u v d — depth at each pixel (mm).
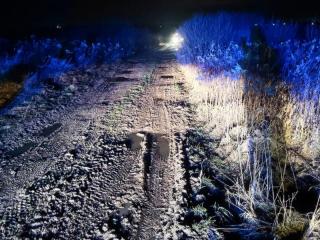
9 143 4168
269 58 5156
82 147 3912
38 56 10039
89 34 17625
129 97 6051
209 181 2895
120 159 3535
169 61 10047
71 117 5105
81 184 3072
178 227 2371
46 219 2598
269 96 4305
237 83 4945
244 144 3307
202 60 6609
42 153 3822
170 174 3131
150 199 2768
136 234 2379
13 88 6949
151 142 3918
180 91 6105
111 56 12016
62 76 8297
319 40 5961
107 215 2605
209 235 2250
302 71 4469
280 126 3553
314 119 3484
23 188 3070
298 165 3000
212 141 3764
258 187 2588
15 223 2572
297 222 2254
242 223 2348
